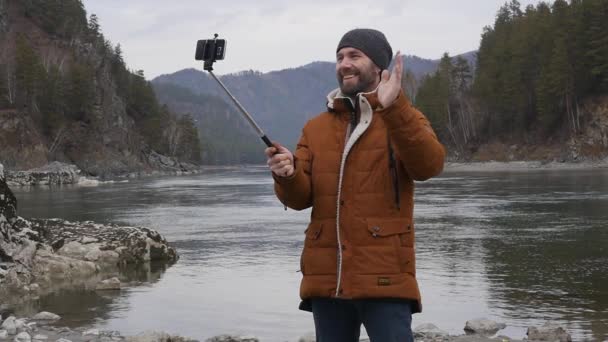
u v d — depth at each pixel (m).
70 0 160.50
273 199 43.41
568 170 89.25
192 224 26.34
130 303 11.25
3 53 125.62
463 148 141.50
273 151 3.72
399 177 3.68
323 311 3.86
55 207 36.91
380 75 3.79
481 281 13.08
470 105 144.25
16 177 77.00
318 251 3.80
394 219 3.68
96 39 163.25
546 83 118.50
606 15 112.31
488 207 31.78
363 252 3.66
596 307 10.59
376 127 3.71
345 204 3.71
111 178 108.81
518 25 157.50
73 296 11.91
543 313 10.21
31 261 13.76
